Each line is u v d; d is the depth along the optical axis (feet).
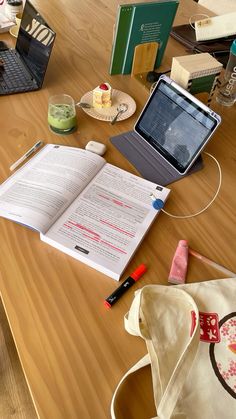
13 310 1.97
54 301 2.03
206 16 5.35
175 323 1.89
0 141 2.97
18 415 3.53
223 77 3.94
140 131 3.19
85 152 2.89
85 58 4.14
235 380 1.74
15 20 4.52
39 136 3.07
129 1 5.53
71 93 3.60
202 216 2.62
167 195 2.68
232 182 2.92
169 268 2.26
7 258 2.20
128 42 3.65
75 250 2.23
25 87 3.55
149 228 2.47
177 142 2.93
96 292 2.09
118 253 2.25
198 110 2.80
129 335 1.93
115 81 3.85
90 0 5.43
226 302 2.00
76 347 1.86
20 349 1.83
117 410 1.67
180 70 3.16
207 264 2.31
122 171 2.81
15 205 2.40
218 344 1.84
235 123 3.54
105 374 1.77
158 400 1.65
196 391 1.69
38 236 2.34
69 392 1.70
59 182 2.59
